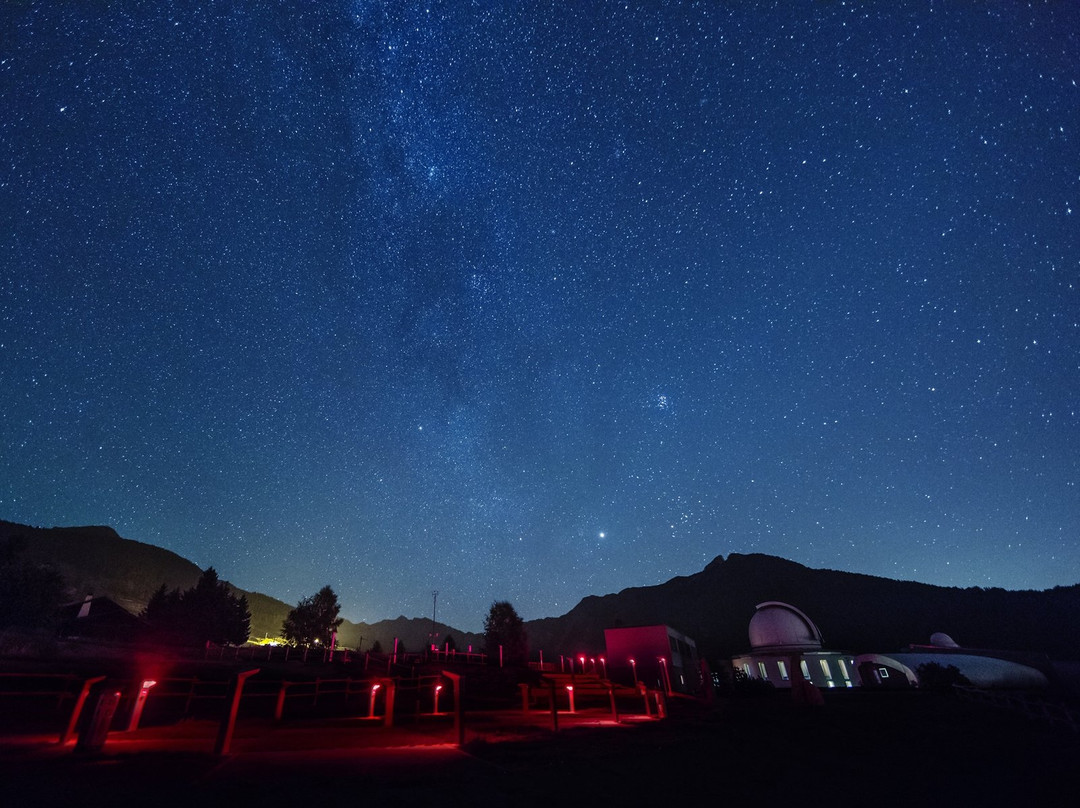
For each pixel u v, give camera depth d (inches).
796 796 356.5
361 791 286.0
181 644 1724.9
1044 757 603.8
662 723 766.5
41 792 250.1
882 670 2214.6
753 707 1093.8
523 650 2207.2
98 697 363.6
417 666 1451.8
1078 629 4237.2
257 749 424.5
